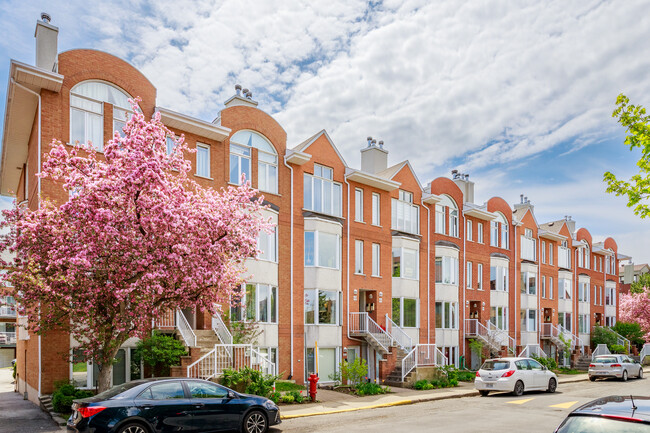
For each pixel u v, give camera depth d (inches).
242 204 625.6
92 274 531.8
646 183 434.3
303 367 927.0
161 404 418.0
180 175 650.8
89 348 557.0
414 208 1207.6
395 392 832.3
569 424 252.7
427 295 1190.9
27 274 523.8
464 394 834.2
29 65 640.4
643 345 1856.5
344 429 506.9
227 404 454.6
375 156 1191.6
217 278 570.3
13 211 543.2
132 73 758.5
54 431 494.9
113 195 512.4
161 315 590.6
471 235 1368.1
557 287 1721.2
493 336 1283.2
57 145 590.9
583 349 1786.4
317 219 968.3
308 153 984.3
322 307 967.0
